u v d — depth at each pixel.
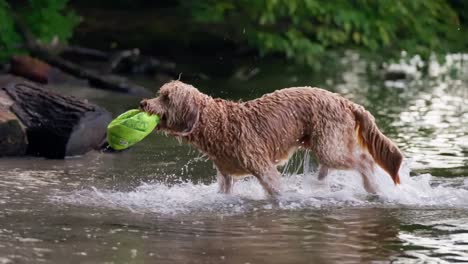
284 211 10.96
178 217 10.56
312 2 21.62
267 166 11.56
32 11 21.41
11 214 10.41
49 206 10.88
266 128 11.54
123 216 10.52
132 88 19.77
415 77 23.98
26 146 13.78
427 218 10.65
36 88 14.40
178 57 25.73
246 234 9.85
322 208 11.13
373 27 22.22
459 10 25.73
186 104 11.16
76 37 27.06
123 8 32.84
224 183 11.90
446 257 9.06
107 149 14.45
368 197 11.70
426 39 22.94
